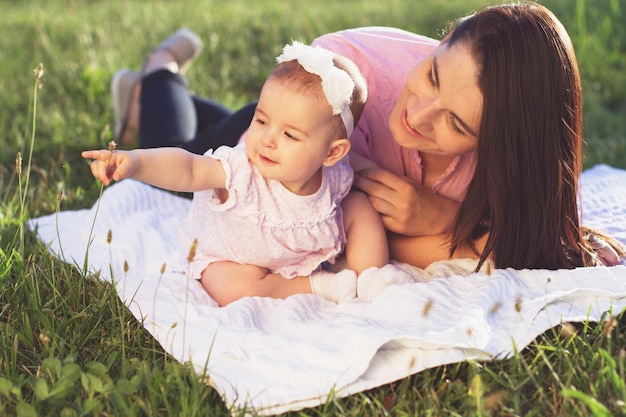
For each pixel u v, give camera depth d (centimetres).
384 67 279
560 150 250
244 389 213
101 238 305
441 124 244
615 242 288
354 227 274
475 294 244
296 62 242
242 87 525
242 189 249
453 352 220
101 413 205
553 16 247
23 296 253
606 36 591
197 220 270
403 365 219
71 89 485
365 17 645
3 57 536
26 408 200
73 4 703
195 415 201
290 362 221
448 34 257
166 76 392
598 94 510
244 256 266
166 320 241
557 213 258
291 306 253
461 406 210
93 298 253
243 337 230
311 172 246
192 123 374
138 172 235
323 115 241
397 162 281
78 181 377
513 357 224
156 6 689
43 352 228
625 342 238
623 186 348
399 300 245
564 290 253
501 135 240
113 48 549
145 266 295
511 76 234
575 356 225
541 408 211
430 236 283
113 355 225
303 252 267
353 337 221
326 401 207
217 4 727
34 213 335
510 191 250
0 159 392
